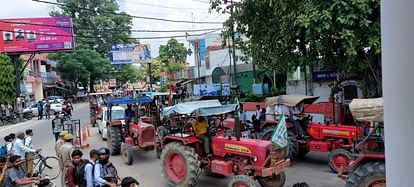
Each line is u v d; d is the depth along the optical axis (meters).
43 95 49.41
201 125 9.20
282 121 7.86
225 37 13.93
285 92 21.20
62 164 8.32
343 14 9.28
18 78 32.44
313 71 18.08
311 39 10.21
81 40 53.72
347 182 6.62
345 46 9.62
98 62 51.25
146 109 17.22
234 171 8.31
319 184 8.91
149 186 9.56
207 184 9.38
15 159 6.92
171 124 11.88
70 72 50.19
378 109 6.09
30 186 6.92
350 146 9.94
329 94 17.83
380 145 6.43
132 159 12.15
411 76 1.30
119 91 33.50
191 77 36.06
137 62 41.81
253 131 12.79
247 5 12.80
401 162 1.34
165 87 31.31
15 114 30.14
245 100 20.84
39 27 34.28
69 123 16.62
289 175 9.81
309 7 9.73
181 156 8.77
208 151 8.81
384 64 1.42
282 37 11.77
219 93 24.22
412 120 1.29
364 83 12.09
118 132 13.71
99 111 21.36
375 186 6.26
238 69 25.72
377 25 9.47
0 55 30.09
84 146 15.08
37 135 19.98
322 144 10.54
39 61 47.56
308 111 15.40
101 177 6.14
